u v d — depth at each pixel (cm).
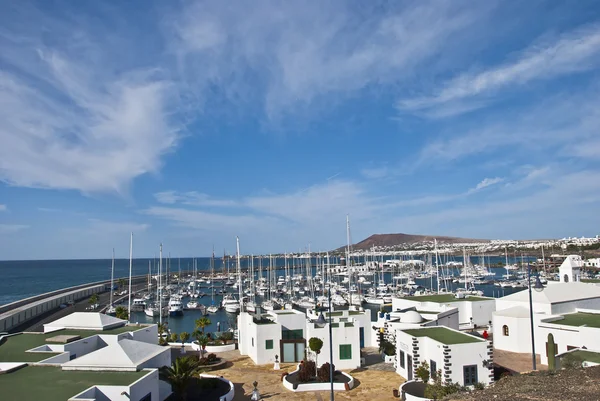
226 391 4053
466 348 3862
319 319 3491
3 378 3184
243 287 17888
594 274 18462
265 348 5225
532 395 2941
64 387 2962
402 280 18912
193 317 11562
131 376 3231
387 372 4781
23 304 10381
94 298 12206
